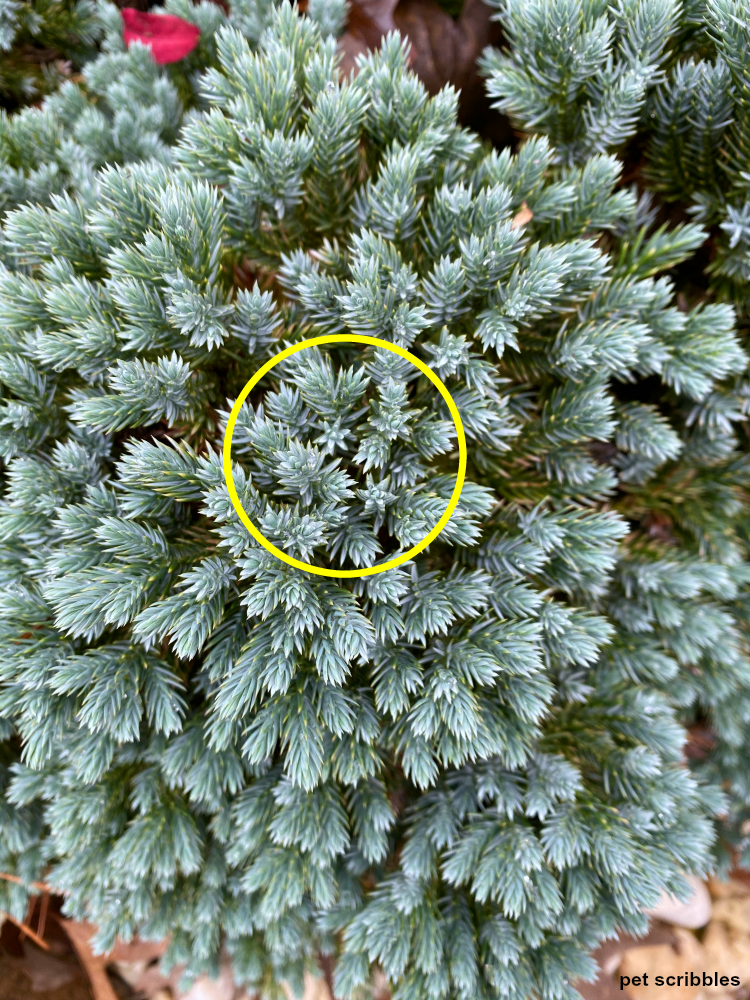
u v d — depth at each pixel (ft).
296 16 1.19
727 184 1.28
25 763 1.23
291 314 1.22
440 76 1.39
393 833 1.29
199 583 1.08
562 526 1.22
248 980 1.34
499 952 1.17
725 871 1.37
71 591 1.08
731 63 1.14
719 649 1.32
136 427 1.19
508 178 1.19
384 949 1.17
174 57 1.36
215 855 1.26
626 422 1.29
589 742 1.26
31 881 1.29
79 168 1.25
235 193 1.17
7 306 1.13
